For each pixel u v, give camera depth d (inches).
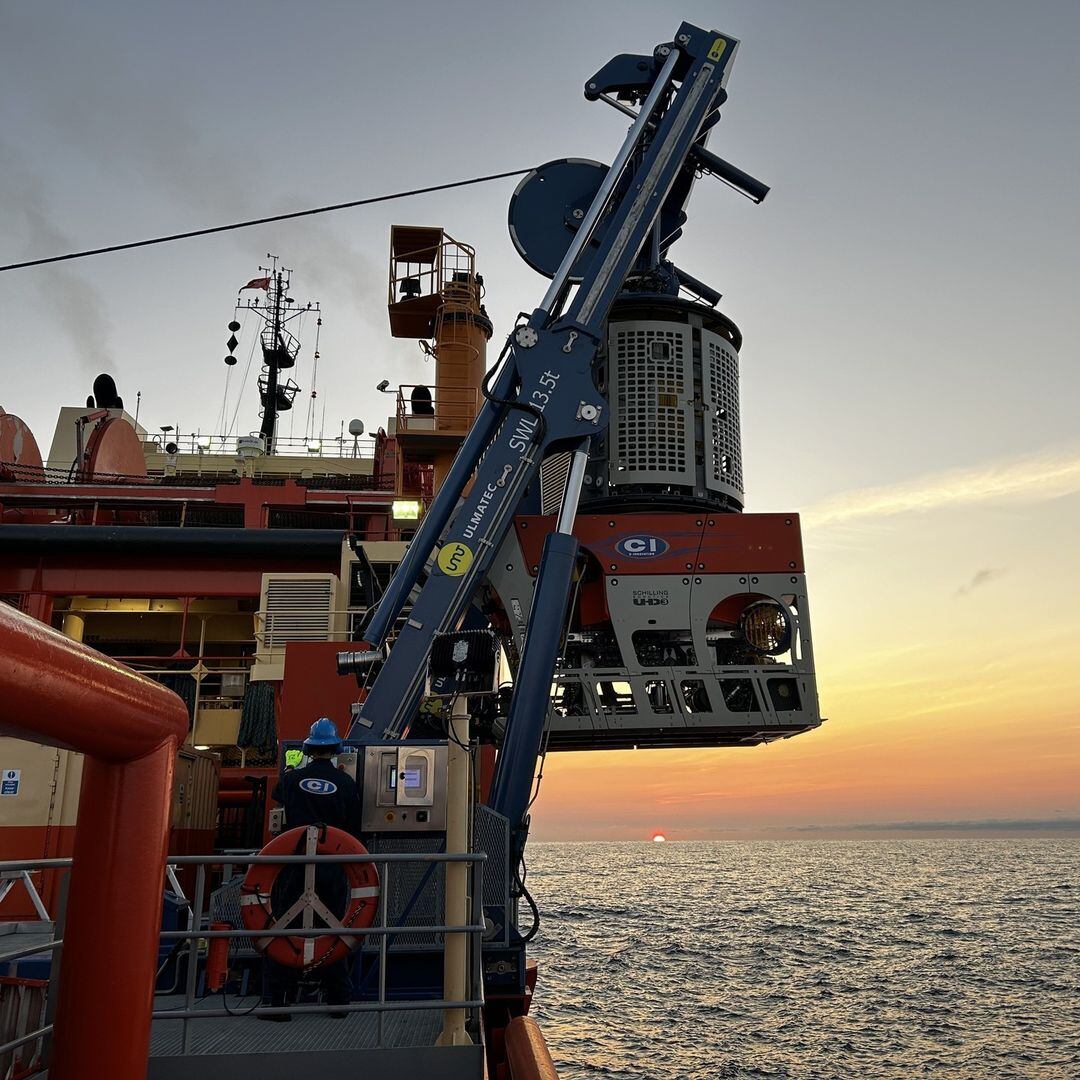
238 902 293.7
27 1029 228.2
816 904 4670.3
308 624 671.1
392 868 283.7
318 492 895.7
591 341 399.5
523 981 301.4
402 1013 244.8
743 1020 1600.6
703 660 384.2
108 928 82.4
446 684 281.3
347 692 442.0
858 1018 1621.6
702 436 435.5
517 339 395.2
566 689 394.9
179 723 89.8
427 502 818.8
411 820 284.5
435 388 817.5
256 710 664.4
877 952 2586.1
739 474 447.8
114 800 84.6
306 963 231.8
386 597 379.2
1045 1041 1434.5
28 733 72.6
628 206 424.8
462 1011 210.2
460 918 218.7
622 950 2642.7
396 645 355.6
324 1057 200.4
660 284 464.1
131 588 802.2
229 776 668.1
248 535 800.3
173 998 280.5
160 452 1366.9
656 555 392.8
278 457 1328.7
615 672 383.9
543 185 473.7
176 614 944.3
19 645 65.5
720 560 394.0
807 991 1916.8
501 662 410.3
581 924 3555.6
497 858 305.9
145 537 792.9
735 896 5378.9
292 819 261.6
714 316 453.4
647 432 427.2
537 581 353.7
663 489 425.7
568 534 360.8
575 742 419.2
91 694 73.8
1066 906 4387.3
